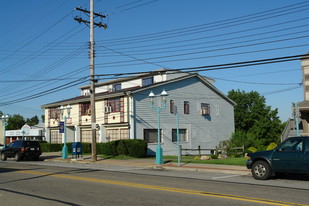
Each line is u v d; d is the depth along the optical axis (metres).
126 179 13.09
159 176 14.27
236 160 20.39
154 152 30.27
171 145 31.75
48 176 14.32
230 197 9.01
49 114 40.25
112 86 41.16
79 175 14.67
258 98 47.81
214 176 14.38
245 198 8.85
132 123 29.09
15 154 26.53
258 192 9.87
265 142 45.72
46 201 8.60
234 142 29.62
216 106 37.09
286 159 12.31
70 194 9.63
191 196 9.18
